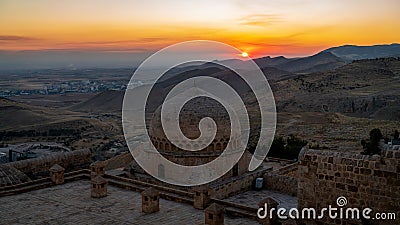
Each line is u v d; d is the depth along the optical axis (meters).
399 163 15.87
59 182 25.80
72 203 22.44
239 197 32.50
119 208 21.64
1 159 52.50
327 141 76.12
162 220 19.98
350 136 80.19
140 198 23.25
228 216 20.14
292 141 60.16
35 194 23.94
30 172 28.08
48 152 64.56
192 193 22.64
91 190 23.47
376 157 16.52
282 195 33.16
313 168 18.05
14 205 22.12
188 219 20.08
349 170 17.08
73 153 30.56
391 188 16.09
